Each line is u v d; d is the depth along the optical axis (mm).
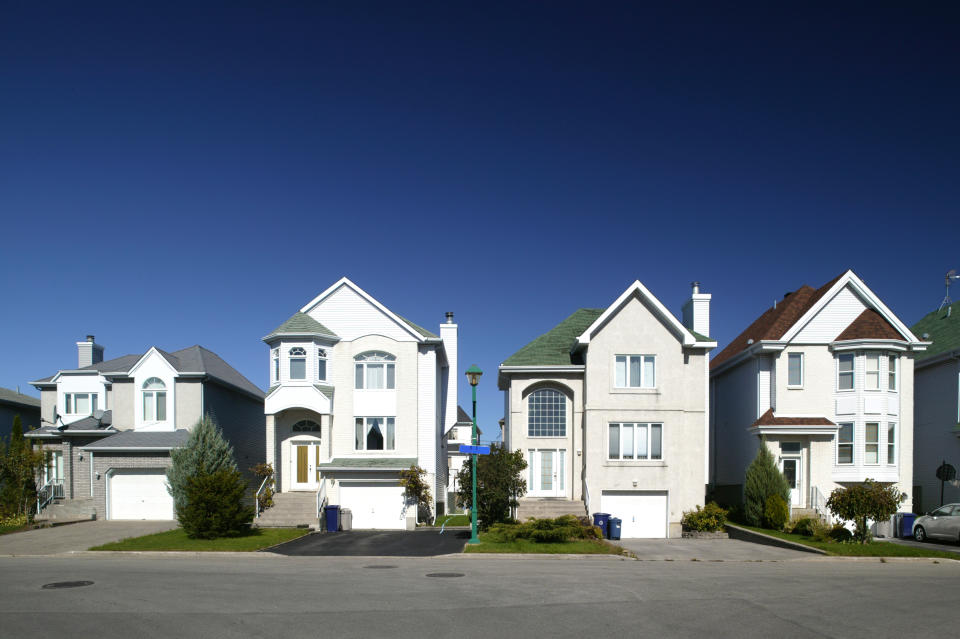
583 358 29391
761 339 29578
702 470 27875
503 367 28859
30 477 29531
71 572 16484
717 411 35000
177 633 10531
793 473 28297
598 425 27641
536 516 26922
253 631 10641
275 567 17609
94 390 36062
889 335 28062
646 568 17781
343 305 30625
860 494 22266
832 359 28844
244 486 24469
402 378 30109
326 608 12203
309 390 29188
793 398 28656
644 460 27438
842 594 13914
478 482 25219
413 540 23625
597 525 25781
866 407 27984
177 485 26500
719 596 13484
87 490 31328
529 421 29125
